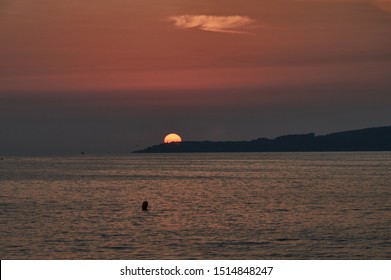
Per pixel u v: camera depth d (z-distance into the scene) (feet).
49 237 367.66
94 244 345.51
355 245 341.82
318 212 495.41
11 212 503.20
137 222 435.94
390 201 587.27
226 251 327.06
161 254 320.09
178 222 434.71
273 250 328.90
